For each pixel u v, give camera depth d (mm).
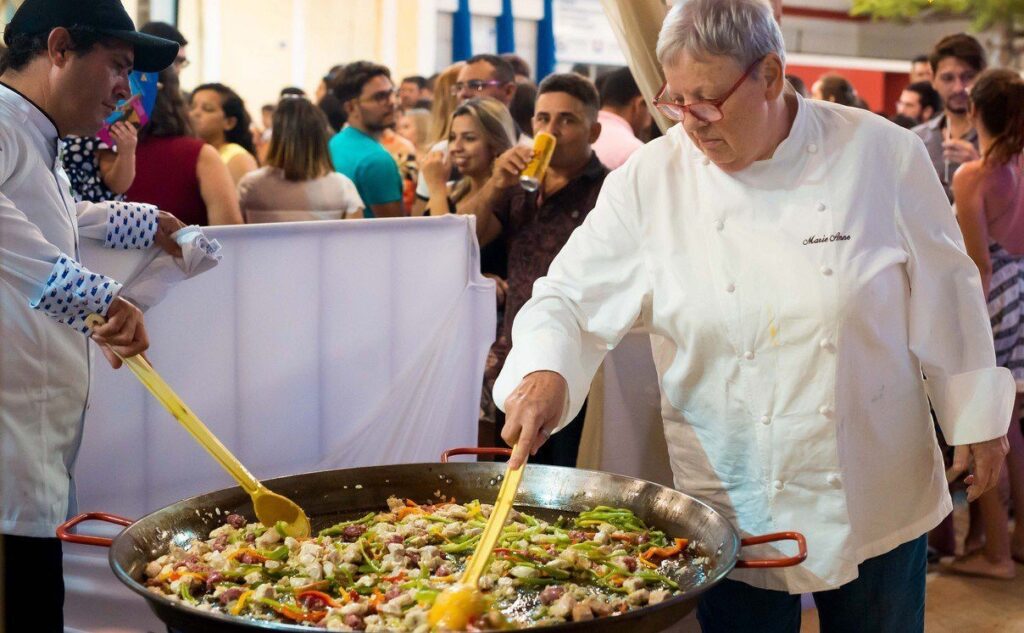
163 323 2094
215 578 1428
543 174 2723
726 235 1680
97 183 2760
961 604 3271
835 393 1636
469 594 1239
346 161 3898
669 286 1730
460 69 4211
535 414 1569
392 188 3906
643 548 1562
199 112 4176
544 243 2871
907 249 1684
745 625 1796
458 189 3330
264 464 2305
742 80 1546
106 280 1638
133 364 1623
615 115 3553
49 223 1778
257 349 2252
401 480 1756
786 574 1707
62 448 1848
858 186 1642
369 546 1556
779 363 1663
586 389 1729
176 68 3117
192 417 1600
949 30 9508
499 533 1415
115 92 1812
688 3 1576
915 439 1754
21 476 1759
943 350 1720
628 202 1778
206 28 6395
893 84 9898
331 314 2367
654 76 2473
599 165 2904
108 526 2092
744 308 1668
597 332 1767
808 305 1625
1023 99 3248
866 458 1702
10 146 1702
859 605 1790
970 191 3336
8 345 1728
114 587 2150
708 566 1472
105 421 2062
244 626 1174
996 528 3482
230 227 2145
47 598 1866
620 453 2566
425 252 2518
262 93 6707
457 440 2686
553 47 7910
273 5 6613
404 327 2514
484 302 2662
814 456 1663
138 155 2902
